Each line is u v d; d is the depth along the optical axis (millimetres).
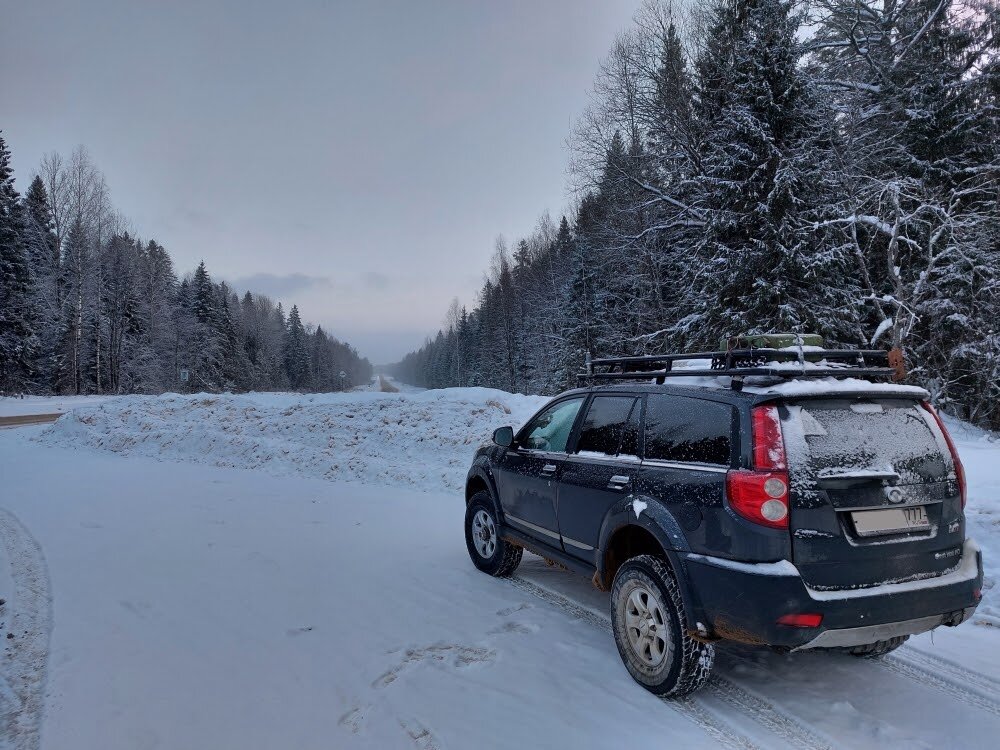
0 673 3797
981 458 8383
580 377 4805
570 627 4492
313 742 3029
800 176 17297
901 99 20625
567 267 47906
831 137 19125
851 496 2977
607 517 3818
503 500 5367
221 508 8875
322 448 12953
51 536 7273
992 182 17984
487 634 4375
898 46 22375
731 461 3117
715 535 3094
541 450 4949
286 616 4762
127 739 3061
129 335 52719
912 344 18359
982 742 2920
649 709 3303
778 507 2895
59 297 46250
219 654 4074
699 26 27062
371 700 3443
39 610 4902
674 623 3266
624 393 4180
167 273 75812
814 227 16875
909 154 19875
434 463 11578
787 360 3572
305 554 6535
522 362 63625
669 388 3779
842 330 17000
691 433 3473
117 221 52344
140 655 4062
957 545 3242
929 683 3543
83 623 4633
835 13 24375
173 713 3316
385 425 13555
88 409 18438
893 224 17281
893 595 2943
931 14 20844
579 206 37031
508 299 66188
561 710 3305
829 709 3266
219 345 67188
